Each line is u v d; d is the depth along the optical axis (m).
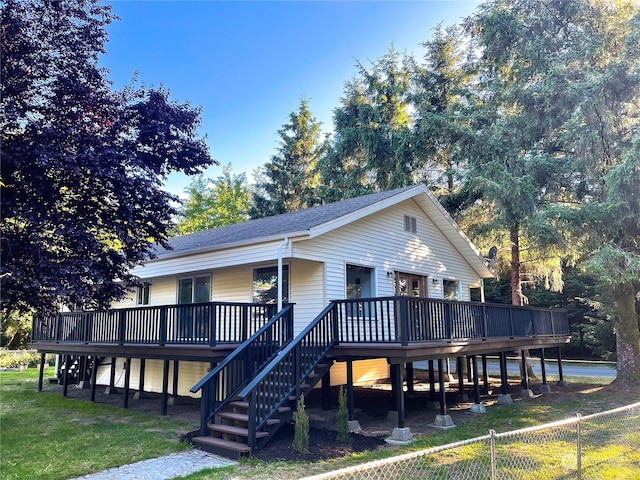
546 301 26.95
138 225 8.99
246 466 5.95
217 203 35.62
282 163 32.16
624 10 13.20
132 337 10.77
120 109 8.80
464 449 6.71
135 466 6.07
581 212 12.23
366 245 11.76
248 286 11.70
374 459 6.23
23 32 7.67
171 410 10.50
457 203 19.25
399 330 7.77
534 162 13.95
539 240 13.36
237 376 7.85
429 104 22.25
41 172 7.33
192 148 9.35
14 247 7.28
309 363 7.88
